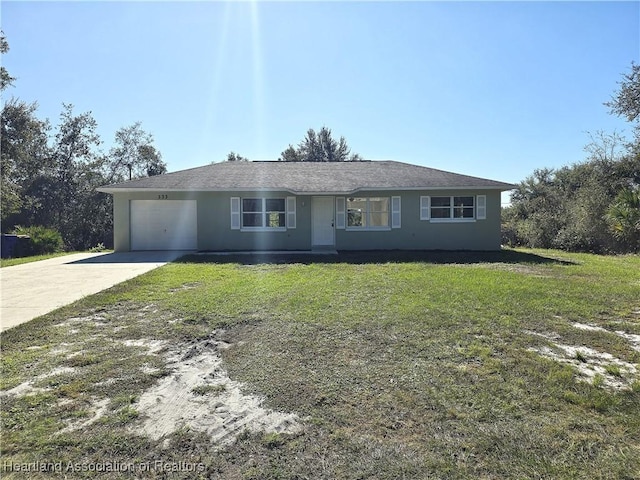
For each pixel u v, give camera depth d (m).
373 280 8.54
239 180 16.17
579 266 11.34
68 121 30.19
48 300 6.85
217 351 4.45
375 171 17.66
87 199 29.64
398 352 4.34
